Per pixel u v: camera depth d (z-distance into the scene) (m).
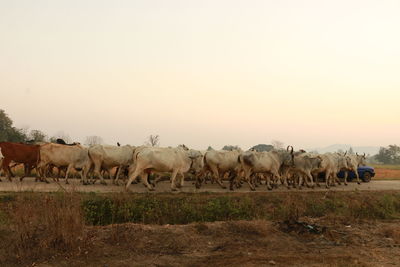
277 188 20.80
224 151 19.62
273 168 19.55
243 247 10.11
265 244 10.49
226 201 15.32
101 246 9.34
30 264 8.08
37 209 9.66
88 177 21.72
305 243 10.86
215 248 9.98
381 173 42.09
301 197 17.00
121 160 19.03
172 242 10.00
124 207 13.59
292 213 14.76
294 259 9.17
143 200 14.47
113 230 10.14
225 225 11.55
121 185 19.05
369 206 17.19
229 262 8.80
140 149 17.48
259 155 19.22
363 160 27.23
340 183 24.17
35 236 9.15
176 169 17.36
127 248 9.41
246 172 19.16
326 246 10.68
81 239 9.21
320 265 8.80
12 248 8.71
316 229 12.04
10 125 68.00
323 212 15.87
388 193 19.23
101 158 18.73
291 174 22.03
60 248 8.84
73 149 18.39
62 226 9.07
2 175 21.98
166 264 8.62
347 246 10.78
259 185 22.19
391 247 10.96
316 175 22.20
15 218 9.42
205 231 11.00
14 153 18.50
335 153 23.69
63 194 11.40
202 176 20.30
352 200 17.42
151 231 10.50
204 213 14.27
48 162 18.11
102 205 13.54
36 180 19.02
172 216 13.93
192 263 8.73
